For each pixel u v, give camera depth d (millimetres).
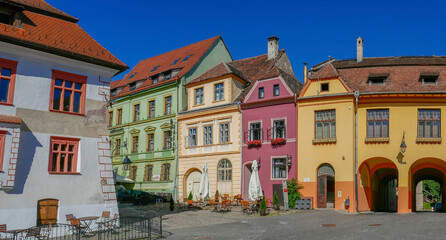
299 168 27797
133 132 40594
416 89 26297
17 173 17438
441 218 19797
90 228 19141
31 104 18281
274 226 19266
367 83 27875
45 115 18656
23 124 17906
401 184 25578
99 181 20000
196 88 35469
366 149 26531
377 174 31891
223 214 24484
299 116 28406
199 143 34188
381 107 26594
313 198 27031
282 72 31750
